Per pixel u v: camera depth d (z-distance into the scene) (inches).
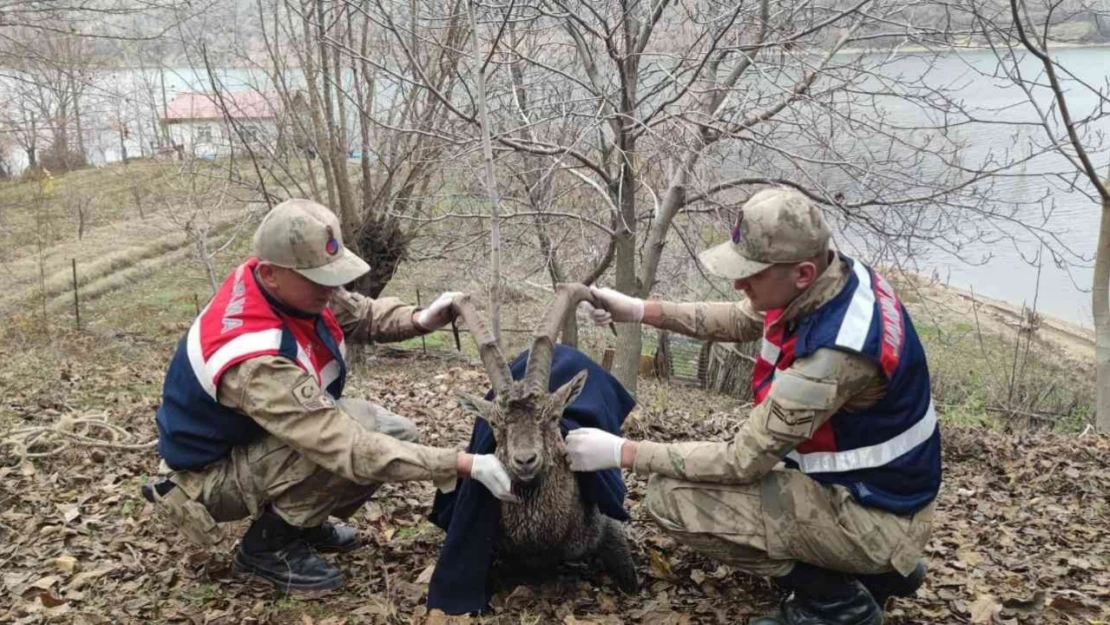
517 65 368.5
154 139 984.3
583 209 426.9
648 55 310.5
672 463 155.5
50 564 194.5
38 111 986.7
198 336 168.7
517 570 189.3
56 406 346.3
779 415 145.4
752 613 173.8
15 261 829.8
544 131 371.9
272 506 178.2
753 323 184.1
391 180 489.7
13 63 742.5
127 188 1049.5
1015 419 491.8
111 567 192.7
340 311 190.4
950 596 181.6
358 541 202.2
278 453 172.1
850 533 150.9
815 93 302.2
